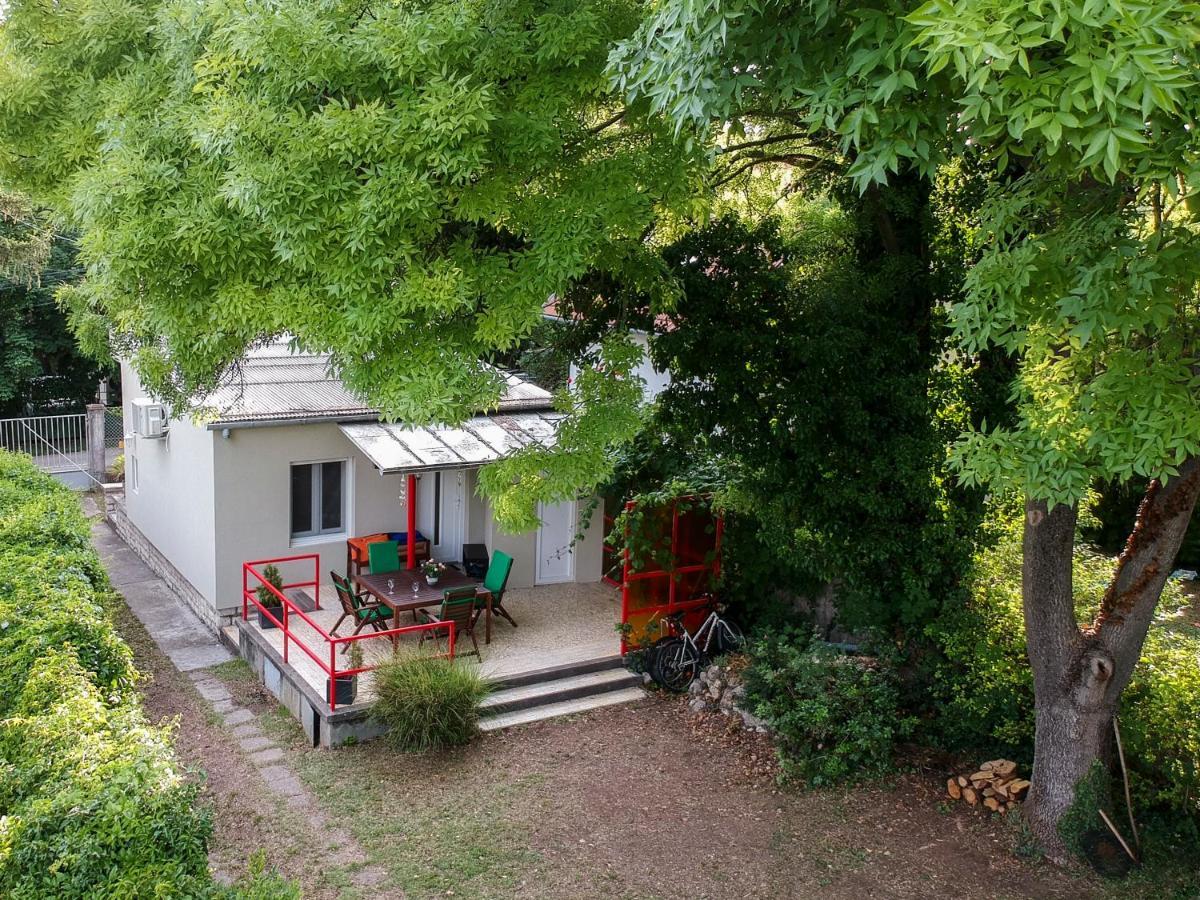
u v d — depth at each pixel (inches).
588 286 467.8
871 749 422.9
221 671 524.1
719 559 539.8
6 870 216.8
